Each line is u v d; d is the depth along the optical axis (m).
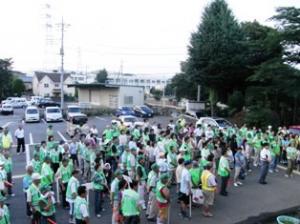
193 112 50.34
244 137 23.16
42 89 106.25
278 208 15.81
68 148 17.05
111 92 61.53
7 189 15.11
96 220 13.54
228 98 46.69
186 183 13.70
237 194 17.56
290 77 34.47
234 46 43.06
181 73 60.09
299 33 34.16
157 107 62.72
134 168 14.88
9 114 55.59
